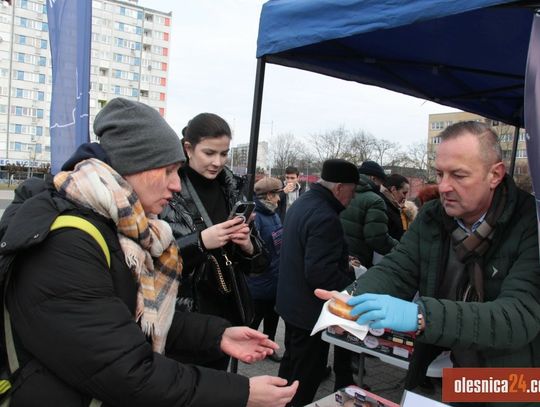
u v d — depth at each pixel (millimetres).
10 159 59312
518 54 2615
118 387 951
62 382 981
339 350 3062
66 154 3016
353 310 1118
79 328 942
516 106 3971
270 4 2037
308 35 1847
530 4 1224
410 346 2037
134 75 71625
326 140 39375
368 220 3521
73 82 2961
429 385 3197
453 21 2227
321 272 2445
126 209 1094
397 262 1595
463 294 1417
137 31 71625
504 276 1313
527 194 1368
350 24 1676
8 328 1000
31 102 60500
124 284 1087
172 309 1300
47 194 1062
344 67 2861
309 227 2516
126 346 967
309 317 2555
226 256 2082
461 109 3832
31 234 943
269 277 3854
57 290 950
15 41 58969
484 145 1279
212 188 2238
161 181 1211
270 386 1118
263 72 2154
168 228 1318
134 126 1163
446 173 1318
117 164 1171
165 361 1044
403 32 2375
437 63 2867
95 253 1005
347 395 1611
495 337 1124
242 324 2188
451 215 1370
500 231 1311
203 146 2088
